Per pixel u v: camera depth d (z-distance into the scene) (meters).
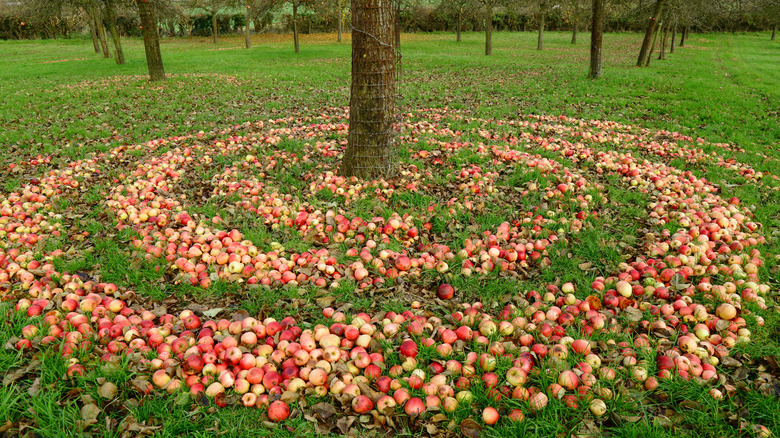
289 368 3.14
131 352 3.32
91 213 5.96
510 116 12.23
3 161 8.36
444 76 21.09
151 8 18.98
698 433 2.79
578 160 7.97
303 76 21.06
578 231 5.27
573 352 3.34
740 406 2.94
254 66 26.00
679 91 15.99
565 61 28.73
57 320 3.62
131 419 2.78
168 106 13.80
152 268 4.56
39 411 2.80
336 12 41.91
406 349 3.28
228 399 3.01
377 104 6.33
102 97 15.69
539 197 6.15
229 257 4.59
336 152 8.12
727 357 3.31
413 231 5.17
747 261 4.58
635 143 9.35
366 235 5.19
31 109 13.70
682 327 3.63
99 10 31.17
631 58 30.80
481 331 3.56
